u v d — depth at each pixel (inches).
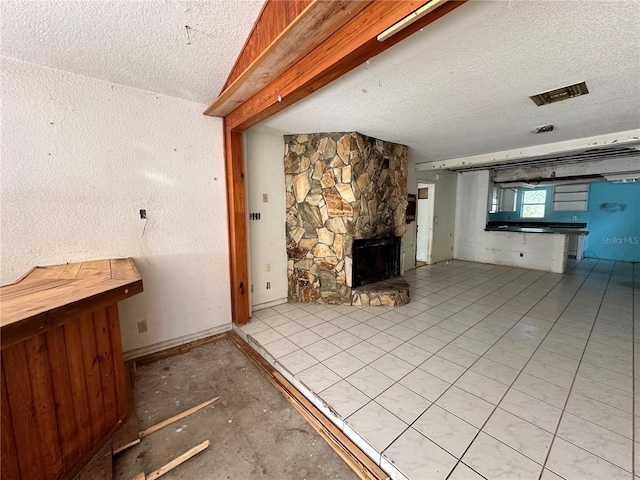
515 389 76.3
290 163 140.3
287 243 145.8
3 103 70.0
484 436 60.6
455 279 195.6
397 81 79.4
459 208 269.0
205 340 111.7
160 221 98.7
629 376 81.8
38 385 46.8
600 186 276.4
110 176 87.3
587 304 144.0
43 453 47.5
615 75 76.4
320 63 60.9
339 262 139.9
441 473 52.2
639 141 128.9
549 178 238.2
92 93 82.5
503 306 141.5
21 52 68.7
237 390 82.7
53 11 58.5
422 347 100.0
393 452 56.7
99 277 65.6
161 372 91.4
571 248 285.6
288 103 79.7
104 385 61.9
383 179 152.9
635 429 61.9
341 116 108.4
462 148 169.8
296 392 79.2
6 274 72.8
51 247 78.7
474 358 92.4
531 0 48.3
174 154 100.0
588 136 140.6
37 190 75.7
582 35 58.6
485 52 64.9
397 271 170.4
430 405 70.3
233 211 113.1
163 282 101.3
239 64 80.0
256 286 135.0
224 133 112.2
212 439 65.0
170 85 90.4
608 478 50.7
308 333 111.2
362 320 123.7
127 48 71.5
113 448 59.5
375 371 85.3
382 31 47.8
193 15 63.4
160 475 55.8
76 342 54.5
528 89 85.2
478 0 48.2
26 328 39.3
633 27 55.5
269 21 63.2
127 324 95.0
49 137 76.5
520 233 232.4
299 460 59.7
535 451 56.6
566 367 86.8
